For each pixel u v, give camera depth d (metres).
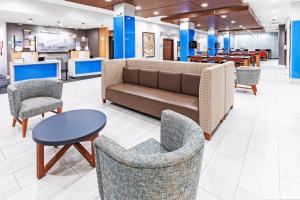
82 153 2.50
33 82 3.79
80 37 14.23
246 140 3.17
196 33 19.14
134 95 4.30
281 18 12.12
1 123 3.89
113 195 1.30
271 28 17.53
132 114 4.44
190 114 3.32
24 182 2.23
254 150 2.86
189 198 1.28
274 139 3.19
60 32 13.21
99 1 6.80
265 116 4.23
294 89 6.83
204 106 3.15
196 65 4.12
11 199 1.98
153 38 14.36
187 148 1.20
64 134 2.28
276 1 7.95
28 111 3.28
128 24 7.14
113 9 7.95
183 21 11.41
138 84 5.12
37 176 2.29
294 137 3.25
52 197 2.01
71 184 2.20
